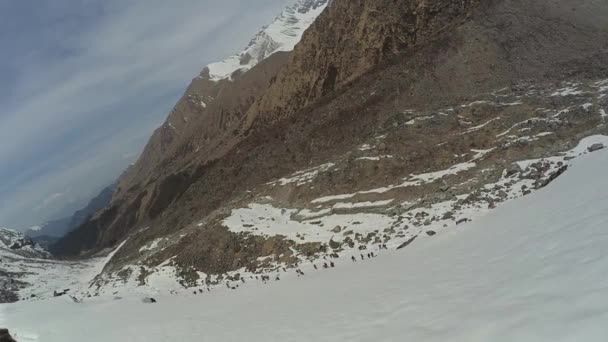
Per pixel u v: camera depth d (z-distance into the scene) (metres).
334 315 16.34
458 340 9.52
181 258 51.84
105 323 28.22
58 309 36.28
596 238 12.10
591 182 21.77
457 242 23.81
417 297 14.48
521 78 56.38
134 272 57.25
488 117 50.09
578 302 8.66
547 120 44.91
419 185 43.59
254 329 18.62
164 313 29.38
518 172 38.56
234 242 47.88
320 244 40.03
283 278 34.44
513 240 17.28
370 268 25.78
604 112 43.44
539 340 7.95
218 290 38.00
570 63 56.53
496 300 10.91
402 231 36.53
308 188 53.94
